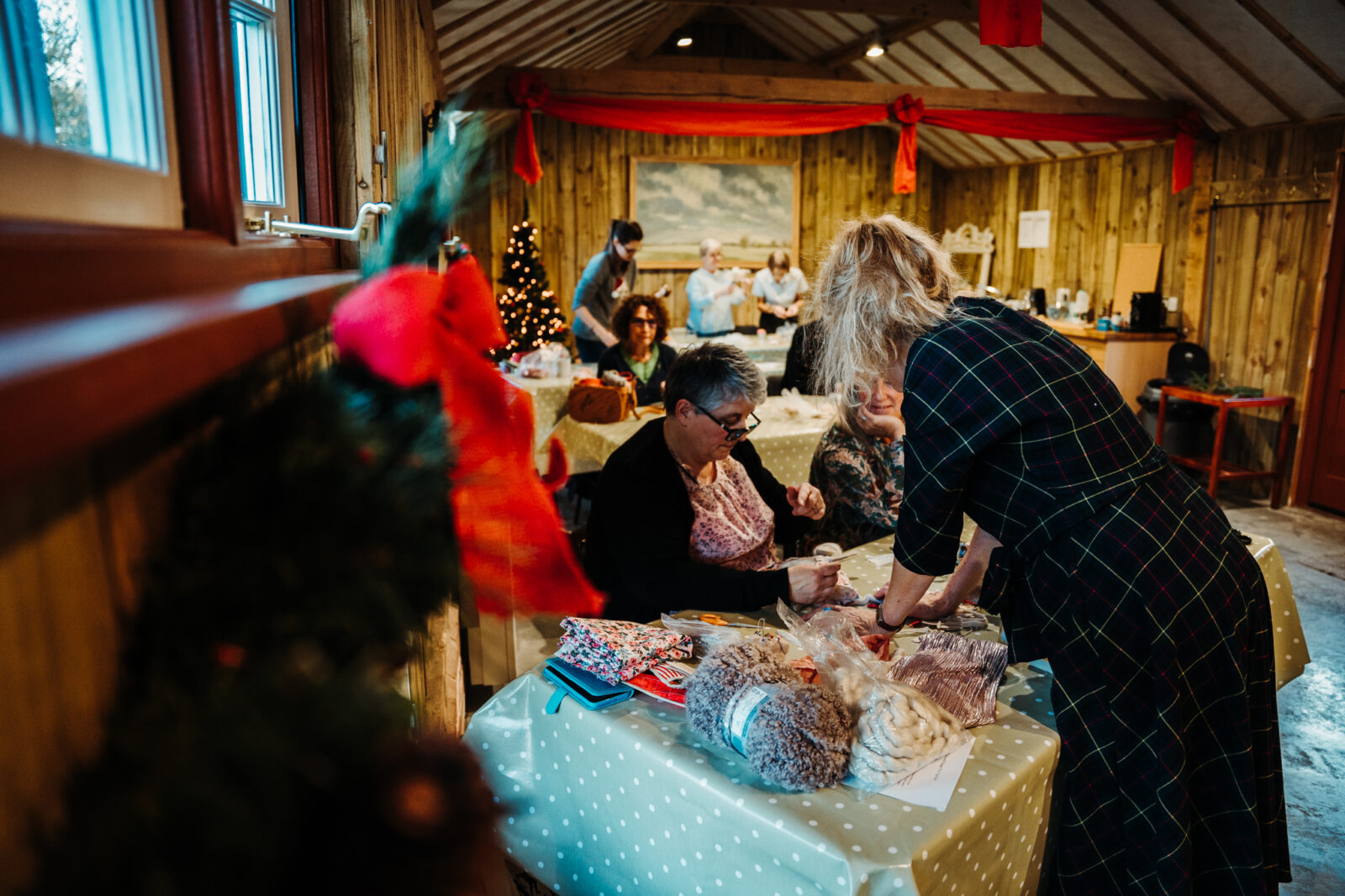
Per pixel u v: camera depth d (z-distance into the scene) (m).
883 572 1.87
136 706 0.41
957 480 1.25
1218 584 1.22
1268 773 1.33
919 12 5.89
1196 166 6.27
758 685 1.09
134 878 0.33
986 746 1.16
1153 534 1.20
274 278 0.93
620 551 1.66
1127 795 1.18
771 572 1.59
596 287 5.45
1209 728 1.21
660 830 1.13
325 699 0.41
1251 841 1.21
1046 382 1.22
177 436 0.53
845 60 7.78
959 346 1.25
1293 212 5.51
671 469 1.72
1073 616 1.21
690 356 1.69
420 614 0.59
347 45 1.43
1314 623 3.53
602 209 8.66
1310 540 4.67
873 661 1.19
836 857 0.93
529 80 5.41
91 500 0.41
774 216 9.08
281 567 0.48
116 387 0.31
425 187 0.80
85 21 0.63
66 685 0.38
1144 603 1.18
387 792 0.40
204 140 0.77
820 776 1.02
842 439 2.18
